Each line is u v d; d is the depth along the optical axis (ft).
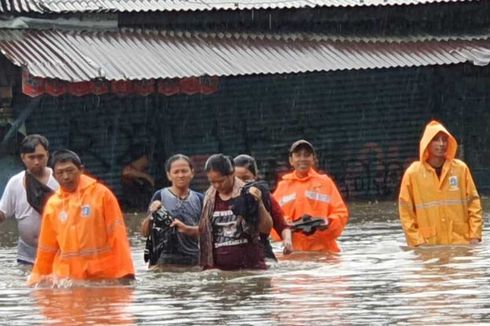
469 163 196.65
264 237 96.02
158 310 73.00
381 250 106.22
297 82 195.21
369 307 70.90
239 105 193.57
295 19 195.62
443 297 73.72
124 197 189.26
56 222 87.10
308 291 79.20
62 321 69.87
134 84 177.27
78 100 187.52
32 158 99.45
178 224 95.86
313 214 106.01
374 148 196.65
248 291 80.38
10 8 181.37
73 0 186.60
